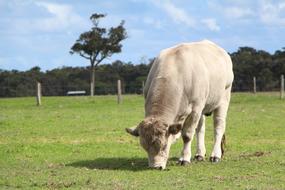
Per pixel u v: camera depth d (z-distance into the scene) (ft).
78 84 240.12
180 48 46.42
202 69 45.50
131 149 56.70
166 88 43.11
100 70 262.47
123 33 240.94
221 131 49.90
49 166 45.70
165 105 42.60
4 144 59.77
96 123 82.58
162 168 41.50
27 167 45.47
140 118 90.63
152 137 40.75
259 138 64.75
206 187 35.86
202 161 47.83
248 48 229.45
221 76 48.52
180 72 44.04
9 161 49.16
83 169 43.70
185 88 44.01
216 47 50.96
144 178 39.04
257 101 130.93
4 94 225.97
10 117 94.43
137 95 173.17
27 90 228.43
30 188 36.58
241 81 198.49
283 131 71.10
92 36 235.81
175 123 41.73
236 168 43.29
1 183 38.45
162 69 44.21
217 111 50.29
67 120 87.35
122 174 40.93
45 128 76.07
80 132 71.46
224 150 51.16
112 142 61.87
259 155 50.39
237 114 96.12
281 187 35.73
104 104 130.00
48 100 151.43
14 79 238.07
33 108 121.49
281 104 119.85
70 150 55.77
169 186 36.22
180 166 44.24
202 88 45.16
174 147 57.82
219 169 42.88
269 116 91.81
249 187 35.65
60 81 247.29
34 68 255.50
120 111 106.11
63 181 38.24
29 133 70.64
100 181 38.06
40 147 57.06
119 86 133.80
